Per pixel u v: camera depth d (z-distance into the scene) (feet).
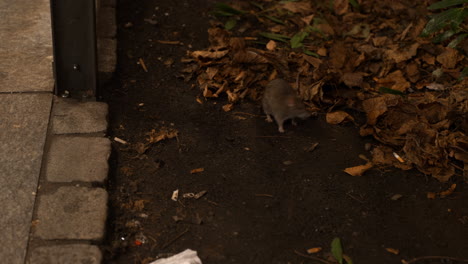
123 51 13.14
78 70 11.96
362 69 13.12
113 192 11.23
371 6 14.25
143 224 10.97
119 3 14.08
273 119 12.35
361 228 11.09
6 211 10.76
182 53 13.21
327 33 13.73
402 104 12.31
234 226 11.03
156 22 13.75
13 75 12.26
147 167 11.55
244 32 13.70
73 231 10.68
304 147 11.96
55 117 11.79
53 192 10.99
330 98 12.60
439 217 11.25
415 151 11.80
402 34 13.64
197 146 11.85
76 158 11.37
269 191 11.39
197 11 14.10
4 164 11.18
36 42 12.87
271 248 10.85
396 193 11.47
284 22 13.98
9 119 11.68
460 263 10.82
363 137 12.14
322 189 11.45
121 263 10.63
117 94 12.43
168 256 10.71
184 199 11.25
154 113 12.23
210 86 12.62
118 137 11.84
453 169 11.72
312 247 10.89
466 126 12.15
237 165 11.67
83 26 11.74
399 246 10.94
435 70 13.07
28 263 10.40
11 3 13.62
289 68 13.03
